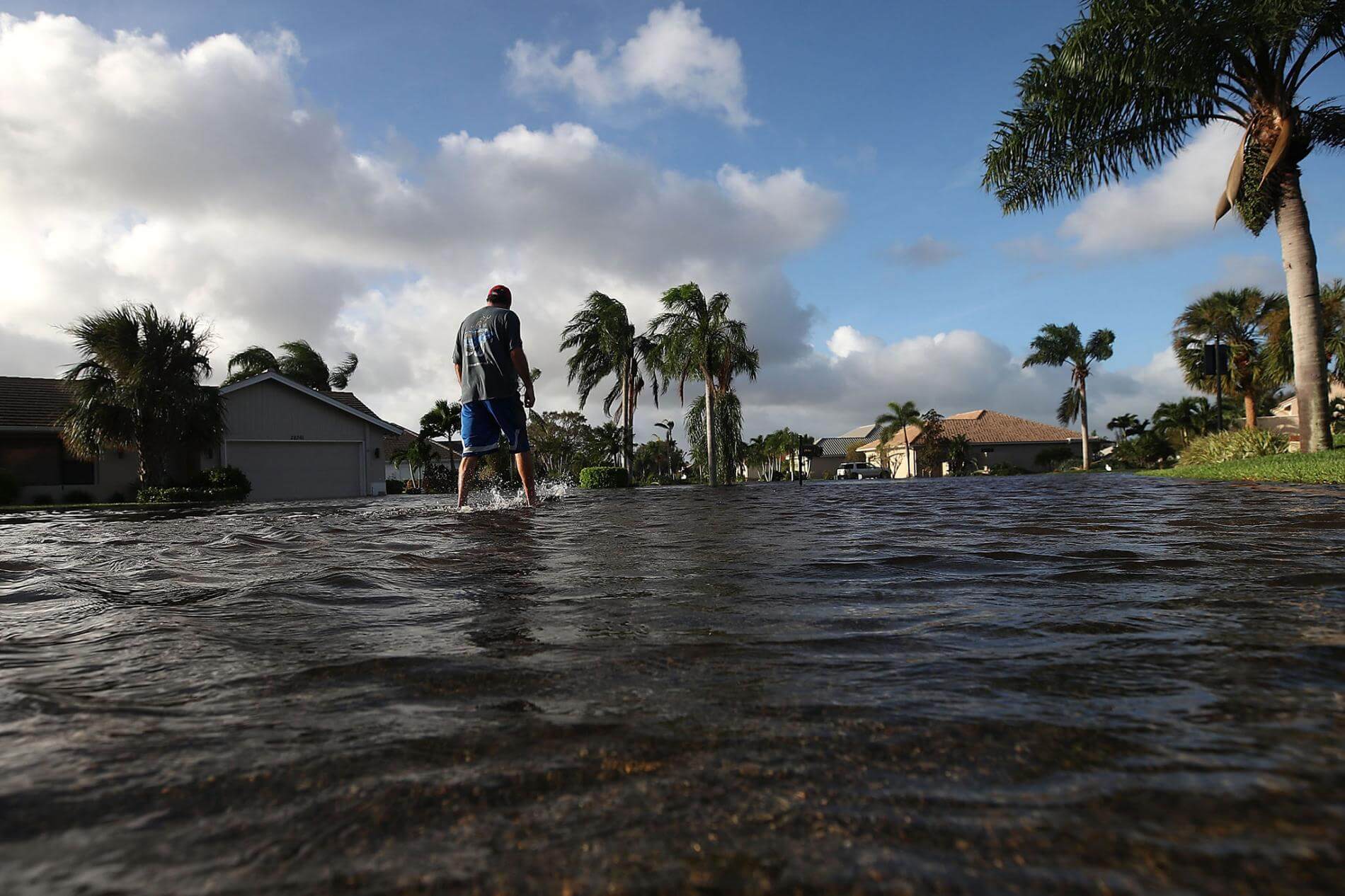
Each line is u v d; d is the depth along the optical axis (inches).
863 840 29.7
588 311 1093.1
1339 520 149.6
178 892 26.9
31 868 28.6
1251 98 490.6
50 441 764.0
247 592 88.0
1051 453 2060.8
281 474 881.5
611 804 33.5
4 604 82.5
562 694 48.8
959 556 109.7
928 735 40.4
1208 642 57.5
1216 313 1147.3
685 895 26.2
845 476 2053.4
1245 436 596.1
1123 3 465.7
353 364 1503.4
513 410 263.1
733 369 914.1
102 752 39.8
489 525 181.6
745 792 34.4
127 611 77.7
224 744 40.8
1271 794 32.3
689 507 260.1
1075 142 533.6
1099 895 25.1
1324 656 52.8
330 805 33.6
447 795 34.6
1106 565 97.3
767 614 72.4
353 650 60.6
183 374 730.2
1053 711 43.6
